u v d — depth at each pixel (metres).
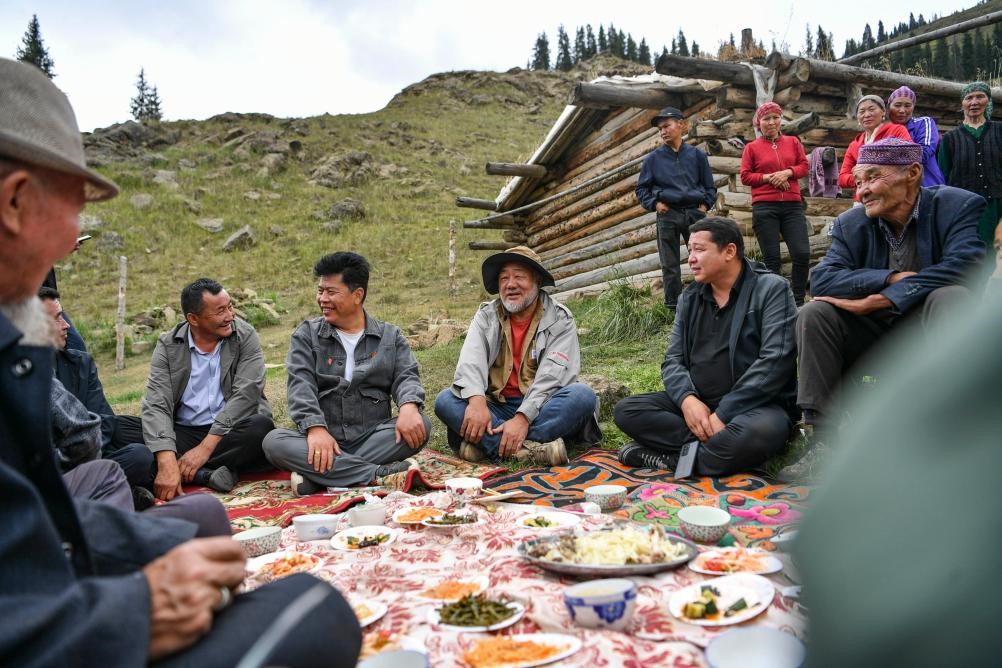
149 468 4.53
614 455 4.72
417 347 11.31
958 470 0.64
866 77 9.08
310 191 36.38
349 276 4.87
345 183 38.62
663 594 2.14
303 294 21.92
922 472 0.65
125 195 32.34
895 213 3.93
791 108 9.25
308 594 1.11
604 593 1.95
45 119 1.38
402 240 28.77
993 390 0.65
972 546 0.62
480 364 4.95
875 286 3.81
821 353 3.86
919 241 3.88
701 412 4.17
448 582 2.30
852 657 0.67
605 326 9.03
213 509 2.07
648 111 10.64
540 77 73.62
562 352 4.89
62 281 24.42
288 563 2.59
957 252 3.73
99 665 1.12
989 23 10.04
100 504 1.54
